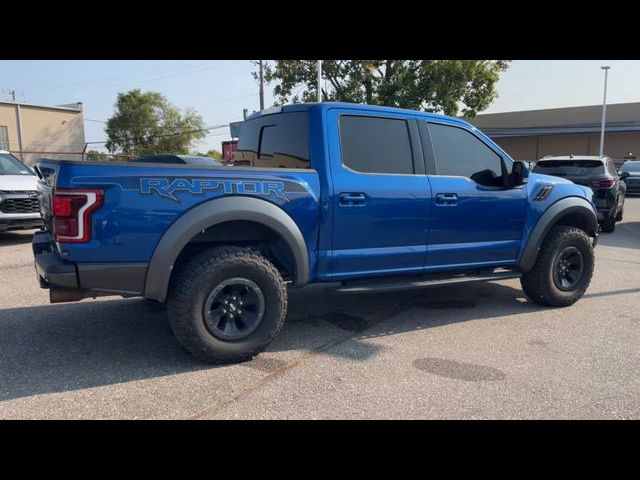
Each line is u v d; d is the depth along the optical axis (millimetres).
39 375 3729
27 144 40250
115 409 3236
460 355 4234
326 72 26906
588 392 3553
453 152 4934
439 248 4832
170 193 3643
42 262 3652
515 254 5336
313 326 4953
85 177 3451
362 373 3838
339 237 4316
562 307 5691
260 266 3914
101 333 4617
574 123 41969
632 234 11719
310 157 4262
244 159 5332
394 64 26016
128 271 3602
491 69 26312
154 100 56000
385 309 5547
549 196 5461
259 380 3684
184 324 3736
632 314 5445
